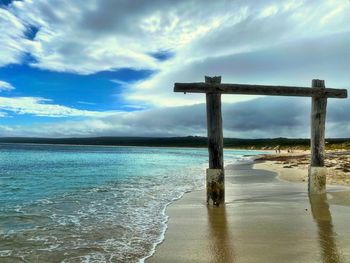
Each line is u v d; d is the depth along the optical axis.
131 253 7.60
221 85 12.76
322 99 14.36
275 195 15.28
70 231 9.46
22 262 7.02
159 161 57.44
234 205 13.05
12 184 21.22
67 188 19.19
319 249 7.49
